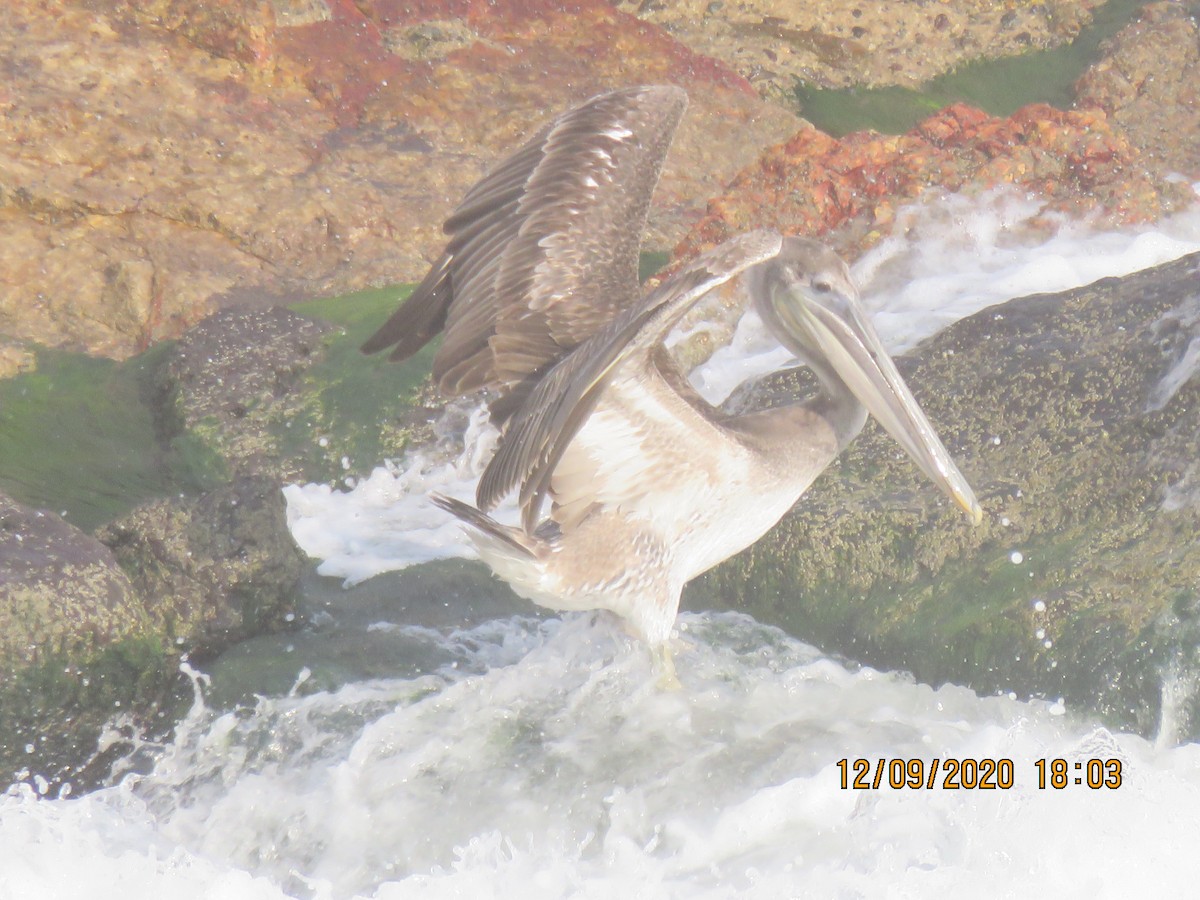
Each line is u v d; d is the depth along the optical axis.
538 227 9.23
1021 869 8.59
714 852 8.99
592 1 20.47
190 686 10.52
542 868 8.86
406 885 8.72
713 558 9.84
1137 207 16.27
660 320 6.74
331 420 14.24
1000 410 12.06
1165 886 8.60
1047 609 10.27
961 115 17.58
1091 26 21.66
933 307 15.02
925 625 10.63
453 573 11.97
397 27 19.50
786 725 9.91
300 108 18.16
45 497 13.41
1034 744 9.37
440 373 9.34
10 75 17.00
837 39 21.33
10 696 9.71
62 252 15.87
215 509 11.25
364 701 10.23
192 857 8.90
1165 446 11.16
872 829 8.92
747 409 13.20
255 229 16.47
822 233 16.23
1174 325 12.00
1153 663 9.70
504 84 19.14
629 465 9.27
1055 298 13.05
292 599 11.31
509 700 10.23
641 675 10.29
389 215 17.00
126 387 14.89
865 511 11.32
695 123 19.03
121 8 18.16
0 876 8.61
